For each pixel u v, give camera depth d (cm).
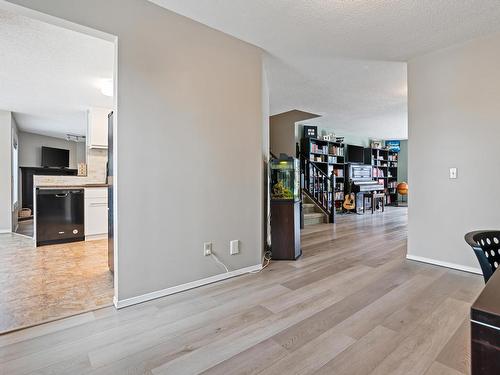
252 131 287
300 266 302
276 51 297
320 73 361
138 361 144
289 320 184
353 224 593
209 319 187
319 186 682
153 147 217
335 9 220
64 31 241
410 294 224
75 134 775
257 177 293
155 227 220
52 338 164
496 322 49
